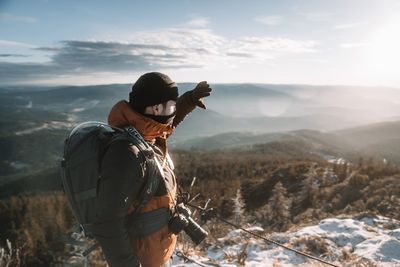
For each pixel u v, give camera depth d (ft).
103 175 5.99
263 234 31.68
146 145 6.36
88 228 6.24
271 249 26.99
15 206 232.73
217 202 85.87
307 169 169.07
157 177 6.51
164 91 6.64
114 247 6.06
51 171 556.51
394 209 53.78
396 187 71.15
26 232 130.52
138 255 6.66
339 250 26.27
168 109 6.91
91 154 6.23
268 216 81.87
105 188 5.94
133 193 6.16
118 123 6.82
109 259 6.15
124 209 6.05
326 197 93.50
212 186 203.82
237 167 395.96
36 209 199.52
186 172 395.96
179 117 8.86
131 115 6.60
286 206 86.69
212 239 29.40
